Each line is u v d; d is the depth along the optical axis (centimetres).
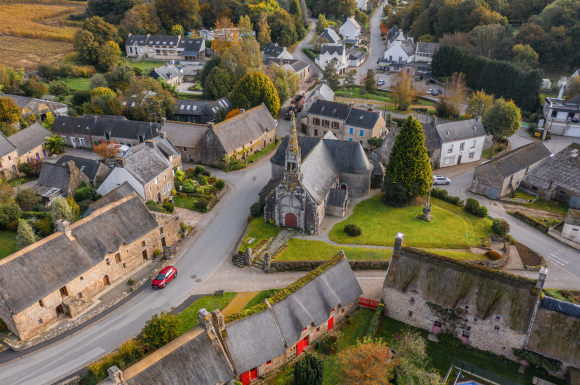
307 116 11300
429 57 16662
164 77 14225
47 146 9919
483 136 10044
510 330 4678
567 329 4566
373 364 4153
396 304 5281
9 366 4741
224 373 4159
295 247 6638
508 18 17212
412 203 7975
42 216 7250
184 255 6638
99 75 13350
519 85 12975
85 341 5075
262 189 8350
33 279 5062
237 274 6216
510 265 6444
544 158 9200
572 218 7019
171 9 18538
